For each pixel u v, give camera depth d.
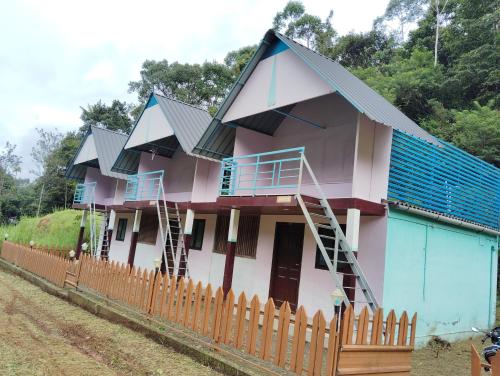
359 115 9.05
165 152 17.56
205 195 14.27
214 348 6.45
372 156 9.31
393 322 6.05
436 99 25.09
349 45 37.69
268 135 12.84
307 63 9.44
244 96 11.52
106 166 20.34
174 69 42.41
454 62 27.08
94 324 8.22
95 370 5.70
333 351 5.16
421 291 9.73
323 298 10.23
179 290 7.54
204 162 14.41
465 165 11.84
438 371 7.70
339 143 10.88
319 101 11.65
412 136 9.84
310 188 11.34
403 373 5.92
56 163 43.97
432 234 10.24
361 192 8.93
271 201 9.35
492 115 19.53
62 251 17.56
